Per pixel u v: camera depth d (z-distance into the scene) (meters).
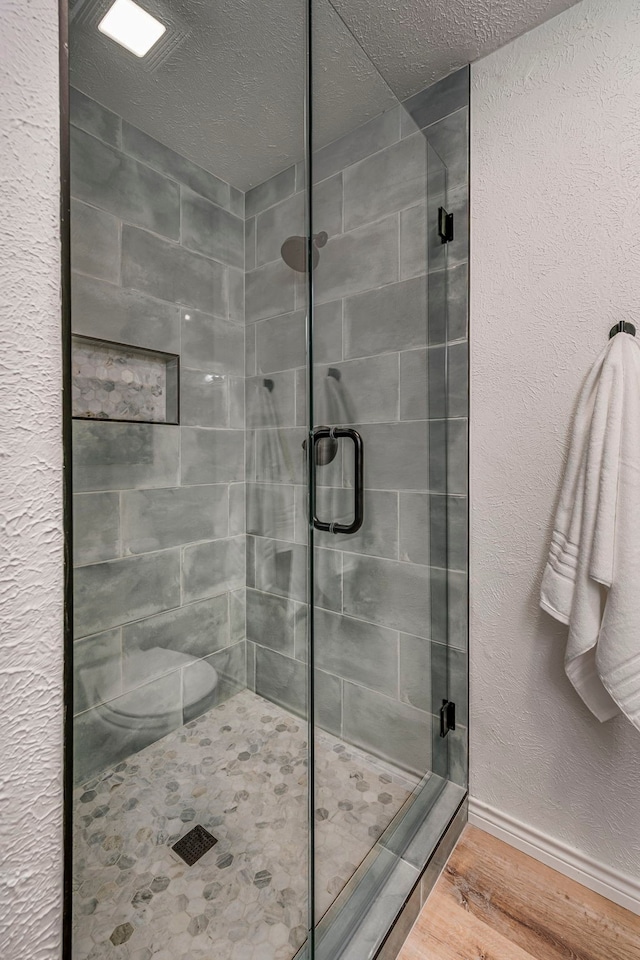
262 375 1.46
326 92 1.14
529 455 1.17
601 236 1.05
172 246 1.40
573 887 1.09
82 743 0.98
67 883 0.41
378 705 1.22
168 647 1.34
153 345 1.37
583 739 1.10
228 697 1.35
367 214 1.22
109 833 0.94
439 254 1.29
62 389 0.40
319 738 1.11
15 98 0.36
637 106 1.00
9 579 0.37
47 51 0.39
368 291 1.24
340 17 1.09
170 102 1.16
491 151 1.20
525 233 1.16
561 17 1.08
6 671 0.36
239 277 1.46
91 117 1.12
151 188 1.30
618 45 1.01
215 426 1.61
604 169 1.04
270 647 1.32
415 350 1.29
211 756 1.20
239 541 1.55
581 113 1.07
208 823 1.07
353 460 1.23
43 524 0.39
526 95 1.14
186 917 0.92
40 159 0.38
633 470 0.93
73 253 0.94
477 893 1.08
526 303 1.16
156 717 1.24
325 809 1.05
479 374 1.25
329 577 1.19
